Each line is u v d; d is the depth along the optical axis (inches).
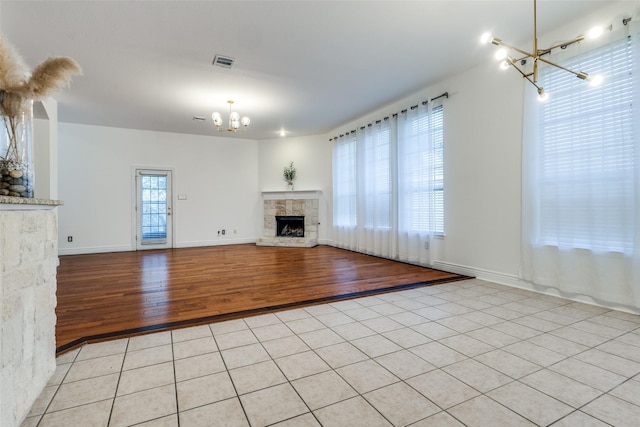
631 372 69.7
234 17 110.7
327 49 134.3
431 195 179.6
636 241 102.5
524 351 80.0
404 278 159.8
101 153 253.1
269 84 169.9
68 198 242.1
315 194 295.4
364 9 107.5
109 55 136.3
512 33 124.8
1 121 56.7
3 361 48.8
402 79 167.8
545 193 127.6
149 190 271.7
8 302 50.6
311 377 68.9
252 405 59.4
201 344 85.3
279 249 269.0
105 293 133.6
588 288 115.8
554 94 123.6
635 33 101.3
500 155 145.6
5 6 102.4
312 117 235.5
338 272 174.9
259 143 315.6
